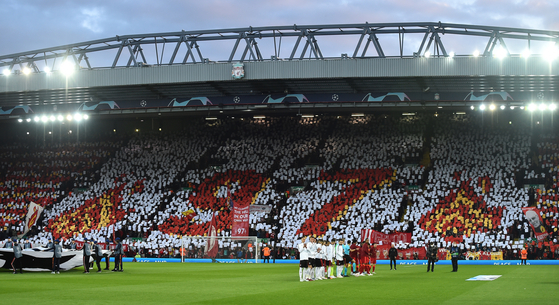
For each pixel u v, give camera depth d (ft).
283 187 222.69
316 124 250.78
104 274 111.14
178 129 260.21
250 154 241.55
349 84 195.21
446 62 182.50
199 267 142.31
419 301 59.67
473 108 200.64
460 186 208.74
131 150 253.44
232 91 205.67
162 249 191.62
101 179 239.30
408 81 190.60
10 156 257.14
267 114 241.14
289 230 196.95
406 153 229.86
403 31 188.34
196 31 197.98
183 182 232.53
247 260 180.24
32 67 220.23
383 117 247.70
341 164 228.63
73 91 206.90
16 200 234.17
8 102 218.59
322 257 94.79
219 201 218.18
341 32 191.72
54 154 256.32
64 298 62.95
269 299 62.13
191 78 194.70
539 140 226.99
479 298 62.59
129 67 198.90
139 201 224.12
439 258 174.09
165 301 60.18
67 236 207.72
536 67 178.50
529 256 169.17
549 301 59.16
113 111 213.66
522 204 194.70
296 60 190.39
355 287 78.13
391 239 177.99
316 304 57.26
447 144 230.89
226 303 58.23
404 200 206.39
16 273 111.65
